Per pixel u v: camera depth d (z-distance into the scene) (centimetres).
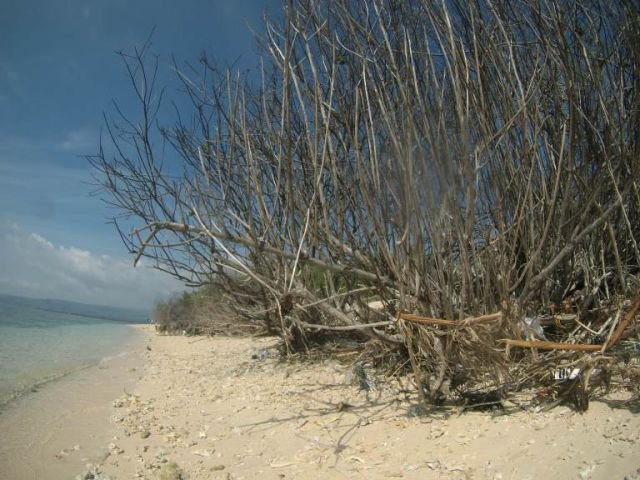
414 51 476
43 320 3284
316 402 599
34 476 439
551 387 461
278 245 589
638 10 479
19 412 670
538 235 527
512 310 480
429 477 365
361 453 430
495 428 428
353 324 677
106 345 1741
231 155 609
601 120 504
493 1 507
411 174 436
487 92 485
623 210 478
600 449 348
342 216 591
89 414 652
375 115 513
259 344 1314
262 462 439
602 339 495
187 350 1445
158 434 550
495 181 471
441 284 491
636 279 532
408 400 548
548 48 473
